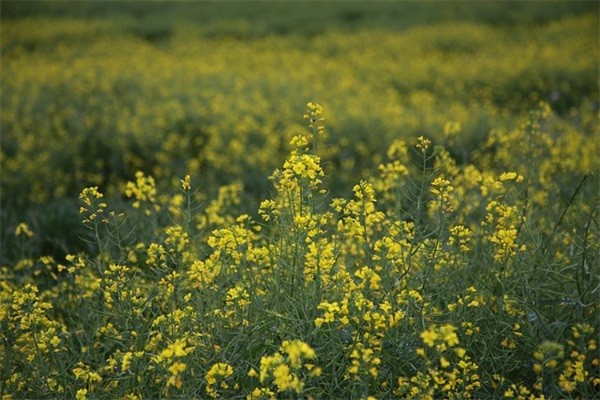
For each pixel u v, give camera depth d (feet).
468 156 29.63
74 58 68.39
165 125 36.45
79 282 15.29
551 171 20.71
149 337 13.32
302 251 12.68
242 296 12.42
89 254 21.58
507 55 63.16
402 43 73.15
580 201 16.17
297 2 102.83
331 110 38.93
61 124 37.88
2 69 59.11
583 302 13.00
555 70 52.37
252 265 13.82
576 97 46.93
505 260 12.84
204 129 35.42
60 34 84.33
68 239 23.07
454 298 13.50
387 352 12.06
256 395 10.58
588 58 58.03
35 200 27.07
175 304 13.37
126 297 12.97
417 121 35.42
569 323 12.71
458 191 17.74
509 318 12.89
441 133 33.27
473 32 76.59
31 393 12.60
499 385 11.86
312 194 13.43
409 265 12.68
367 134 34.42
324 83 53.72
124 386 12.03
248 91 45.75
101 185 30.48
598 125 30.25
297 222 12.26
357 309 11.96
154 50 74.13
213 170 29.78
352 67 61.98
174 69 56.80
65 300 16.22
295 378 9.23
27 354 13.83
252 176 28.60
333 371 11.30
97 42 80.38
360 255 14.97
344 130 34.91
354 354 10.47
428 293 13.41
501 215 14.10
